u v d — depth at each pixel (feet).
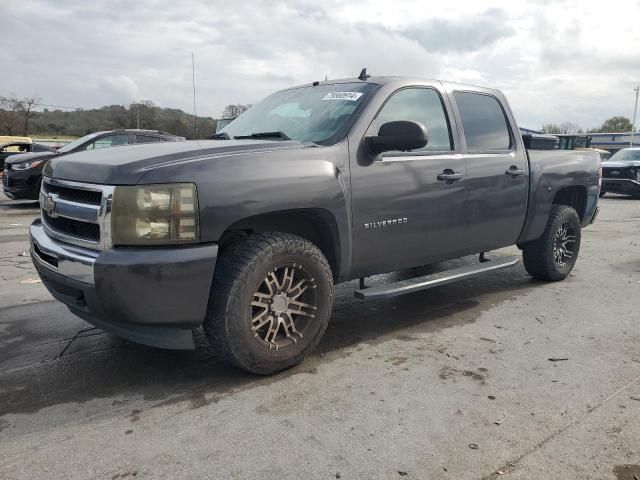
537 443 8.58
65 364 11.74
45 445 8.55
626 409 9.70
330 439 8.68
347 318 14.97
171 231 9.38
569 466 7.98
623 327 14.19
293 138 12.57
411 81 13.79
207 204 9.58
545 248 18.01
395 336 13.51
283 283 10.86
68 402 10.02
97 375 11.18
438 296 17.20
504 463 8.05
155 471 7.86
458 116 14.73
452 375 11.12
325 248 12.18
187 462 8.07
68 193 10.50
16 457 8.23
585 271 20.79
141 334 10.00
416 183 13.08
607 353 12.37
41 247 10.82
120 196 9.33
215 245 9.74
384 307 16.01
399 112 13.24
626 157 58.34
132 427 9.09
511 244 16.78
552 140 20.36
